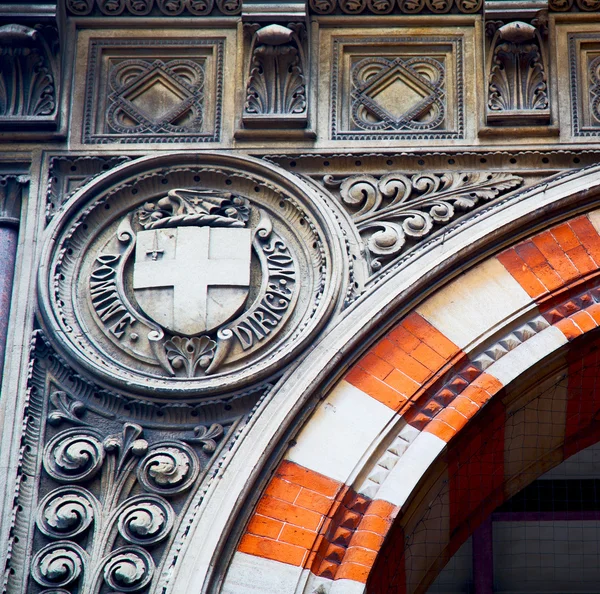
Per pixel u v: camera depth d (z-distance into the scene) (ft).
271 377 21.91
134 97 24.81
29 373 22.06
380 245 22.98
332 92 24.56
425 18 25.05
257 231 23.48
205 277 22.85
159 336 22.36
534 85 24.23
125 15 25.31
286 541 20.21
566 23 24.90
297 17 24.41
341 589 19.79
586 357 22.25
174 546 20.56
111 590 20.26
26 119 24.08
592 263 22.63
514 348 21.99
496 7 24.32
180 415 21.86
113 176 23.84
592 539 31.63
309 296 22.84
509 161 23.81
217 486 20.80
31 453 21.49
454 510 22.85
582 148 23.72
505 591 33.17
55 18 24.45
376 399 21.47
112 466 21.38
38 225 23.49
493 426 22.29
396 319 22.21
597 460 30.83
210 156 23.97
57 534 20.76
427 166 23.88
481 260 22.80
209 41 25.14
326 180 23.76
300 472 20.85
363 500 20.67
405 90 24.68
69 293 23.00
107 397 22.00
